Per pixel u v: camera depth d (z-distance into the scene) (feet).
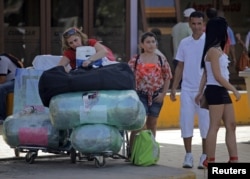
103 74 66.85
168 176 65.62
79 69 68.59
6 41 111.75
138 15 119.14
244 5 133.49
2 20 111.14
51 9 113.91
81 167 70.08
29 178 64.03
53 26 114.11
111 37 117.80
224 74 68.39
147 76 72.43
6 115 100.83
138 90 72.79
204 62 69.10
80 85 66.59
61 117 66.80
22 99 73.20
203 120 73.92
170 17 121.19
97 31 117.08
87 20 116.06
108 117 66.64
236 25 133.08
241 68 127.85
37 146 70.85
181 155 82.99
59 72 67.51
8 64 101.76
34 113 71.87
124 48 118.32
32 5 112.98
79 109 66.39
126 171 67.56
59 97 67.26
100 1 117.08
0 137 93.30
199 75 73.72
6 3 111.55
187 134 74.43
